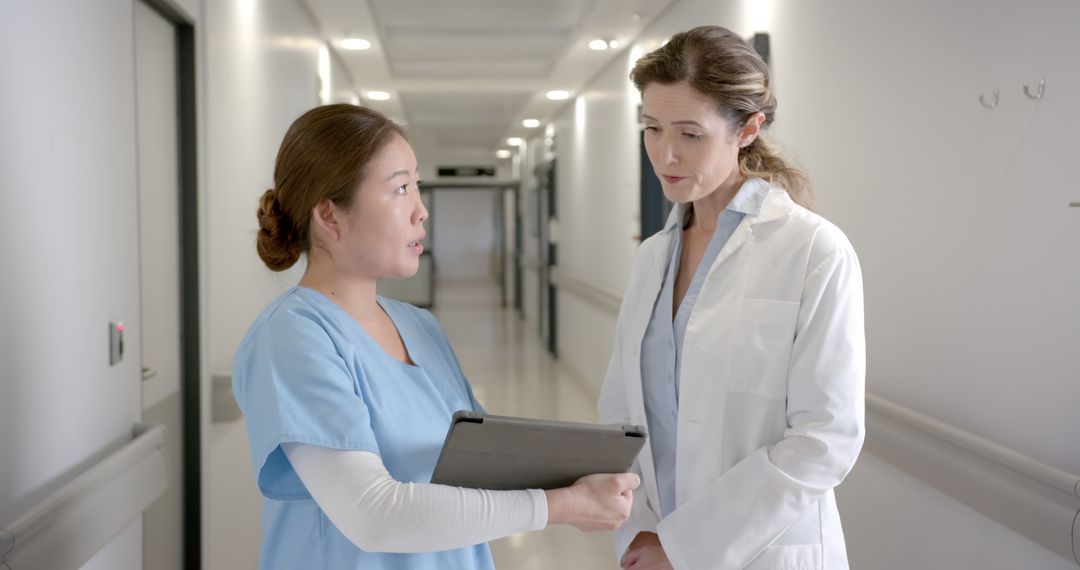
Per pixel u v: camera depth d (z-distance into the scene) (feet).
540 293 33.04
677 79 4.18
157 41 7.52
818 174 8.95
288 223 3.73
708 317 4.54
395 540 3.13
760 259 4.49
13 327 4.47
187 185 8.23
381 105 27.61
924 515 6.80
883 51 7.46
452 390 4.06
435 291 58.90
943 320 6.53
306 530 3.57
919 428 6.59
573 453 3.43
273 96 11.93
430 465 3.65
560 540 11.93
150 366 7.29
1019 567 5.65
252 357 3.48
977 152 6.08
